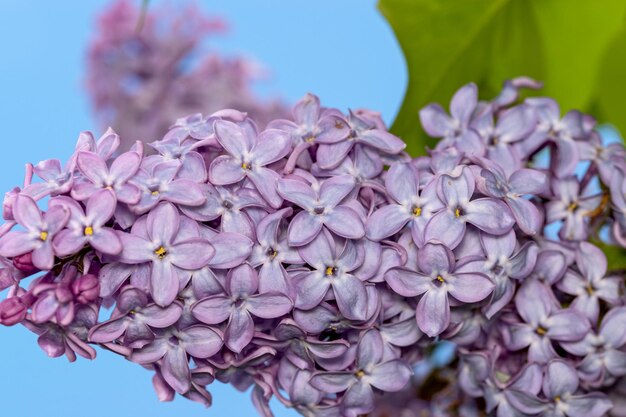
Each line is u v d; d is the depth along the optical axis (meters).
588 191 0.51
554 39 0.55
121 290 0.45
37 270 0.46
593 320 0.49
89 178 0.45
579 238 0.50
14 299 0.45
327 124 0.47
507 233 0.46
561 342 0.49
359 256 0.46
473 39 0.55
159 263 0.45
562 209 0.50
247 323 0.46
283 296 0.46
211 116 0.47
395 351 0.47
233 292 0.46
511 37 0.55
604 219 0.51
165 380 0.47
